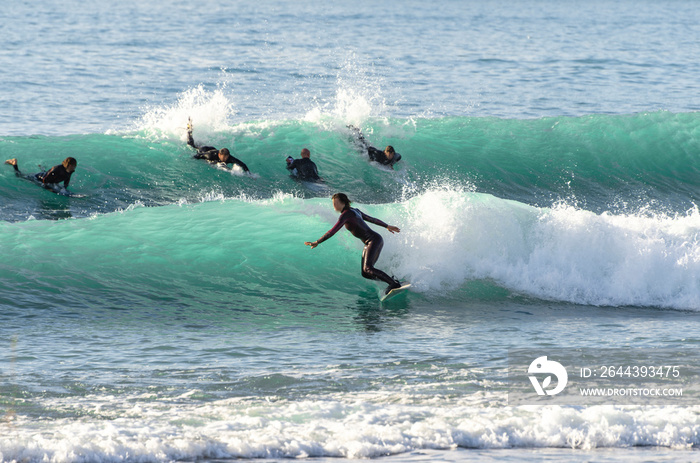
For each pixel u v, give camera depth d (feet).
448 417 64.69
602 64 499.92
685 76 442.09
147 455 55.06
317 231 131.85
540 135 217.36
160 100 307.37
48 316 97.91
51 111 268.82
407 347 89.15
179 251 123.34
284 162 188.44
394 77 409.08
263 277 118.21
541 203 184.24
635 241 124.16
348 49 557.74
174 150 186.09
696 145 213.87
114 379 75.46
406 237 125.80
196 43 565.53
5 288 105.40
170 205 144.15
